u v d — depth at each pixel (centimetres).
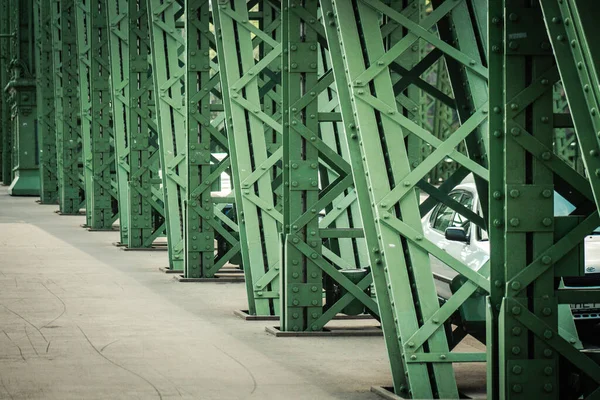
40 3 3925
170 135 1848
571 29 585
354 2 860
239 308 1364
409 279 842
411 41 839
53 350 1034
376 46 844
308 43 1130
